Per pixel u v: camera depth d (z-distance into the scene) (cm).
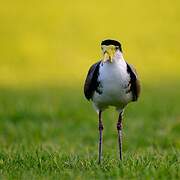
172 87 2642
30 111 1753
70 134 1486
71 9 4184
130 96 921
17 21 4006
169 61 3519
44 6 4212
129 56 3556
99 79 902
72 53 3584
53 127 1552
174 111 1844
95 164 889
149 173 795
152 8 4244
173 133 1462
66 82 2900
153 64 3456
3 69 3272
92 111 1853
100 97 921
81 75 3192
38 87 2667
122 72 890
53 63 3438
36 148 1101
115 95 906
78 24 3984
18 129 1517
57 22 4012
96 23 4003
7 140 1390
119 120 972
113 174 802
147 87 2639
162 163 880
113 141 1368
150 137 1395
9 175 818
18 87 2659
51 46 3675
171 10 4212
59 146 1243
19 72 3228
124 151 1181
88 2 4281
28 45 3681
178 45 3734
